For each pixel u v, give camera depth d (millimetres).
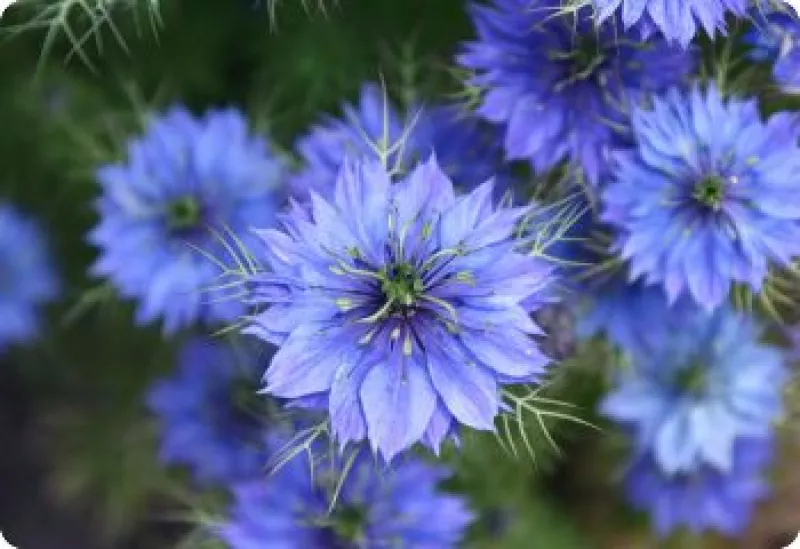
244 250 323
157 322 432
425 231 312
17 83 421
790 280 366
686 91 351
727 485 414
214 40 414
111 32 417
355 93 407
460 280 311
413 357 309
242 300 326
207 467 407
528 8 352
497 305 310
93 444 445
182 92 422
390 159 367
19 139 425
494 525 404
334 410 306
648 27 330
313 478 345
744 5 332
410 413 307
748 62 359
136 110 419
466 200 313
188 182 385
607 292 366
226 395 401
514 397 326
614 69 351
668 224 341
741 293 378
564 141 351
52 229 433
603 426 399
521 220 335
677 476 412
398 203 312
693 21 328
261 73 415
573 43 350
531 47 352
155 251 384
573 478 410
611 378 387
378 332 309
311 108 409
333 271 309
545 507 410
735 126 341
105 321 435
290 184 368
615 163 346
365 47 403
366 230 312
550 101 352
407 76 389
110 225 386
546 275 313
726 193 339
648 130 340
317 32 405
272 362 305
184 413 405
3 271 430
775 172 340
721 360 384
